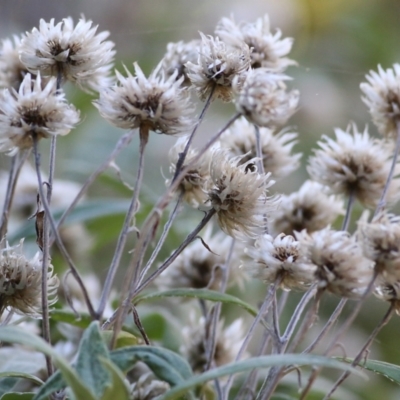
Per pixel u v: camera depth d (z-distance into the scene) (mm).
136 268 603
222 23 670
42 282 604
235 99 629
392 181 653
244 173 616
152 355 588
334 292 595
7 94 607
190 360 680
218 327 681
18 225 781
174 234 808
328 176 655
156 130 610
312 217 669
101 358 571
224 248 688
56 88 625
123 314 596
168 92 608
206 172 630
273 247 615
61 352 694
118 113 607
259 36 656
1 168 911
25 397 631
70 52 625
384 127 654
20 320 651
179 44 652
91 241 789
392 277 591
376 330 603
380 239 590
